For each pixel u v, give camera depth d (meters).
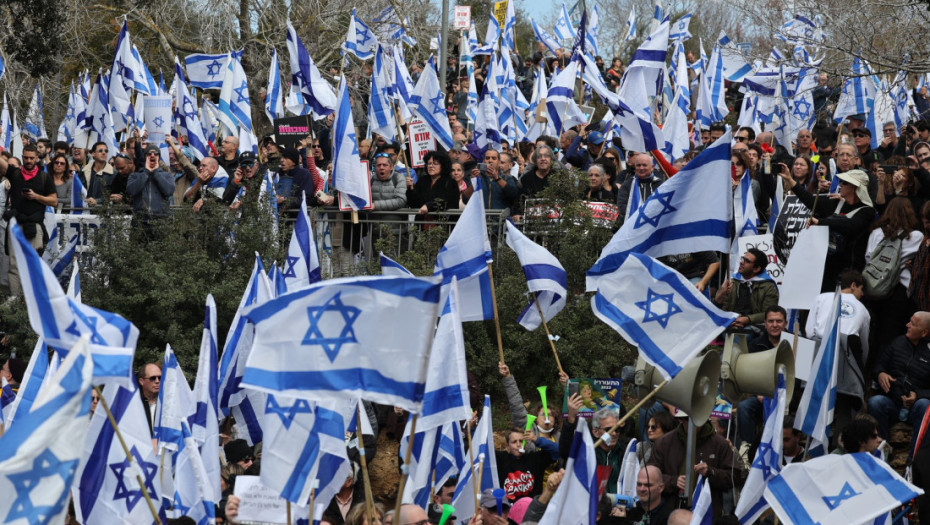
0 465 6.44
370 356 7.53
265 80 33.56
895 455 13.48
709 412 10.26
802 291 12.69
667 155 19.33
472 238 12.63
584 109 24.64
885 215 14.73
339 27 35.00
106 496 9.57
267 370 7.60
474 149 20.84
